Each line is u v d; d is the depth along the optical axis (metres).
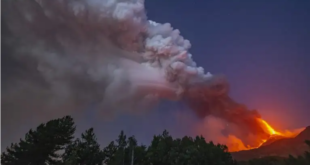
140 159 52.28
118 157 47.50
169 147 54.72
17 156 36.06
